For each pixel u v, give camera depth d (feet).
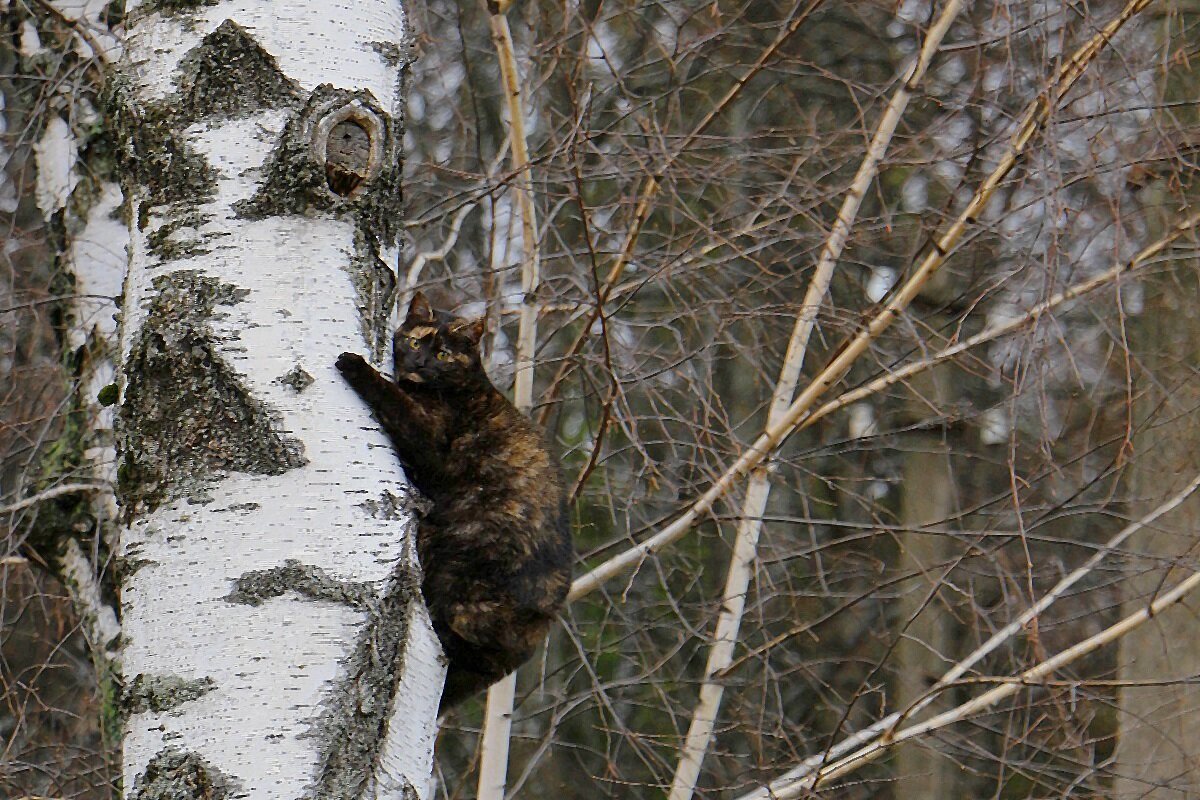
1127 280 32.63
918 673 48.65
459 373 28.81
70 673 38.93
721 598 38.68
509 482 28.27
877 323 34.86
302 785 17.31
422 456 27.45
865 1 39.11
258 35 19.57
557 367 44.27
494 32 34.14
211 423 18.54
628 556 35.35
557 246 42.57
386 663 18.44
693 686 49.96
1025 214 36.94
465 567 27.50
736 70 48.11
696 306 36.52
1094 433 41.75
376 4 20.66
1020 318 33.19
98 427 30.76
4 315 31.76
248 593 17.92
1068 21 32.35
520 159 35.14
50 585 35.78
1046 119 30.94
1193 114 40.14
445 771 51.67
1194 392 39.70
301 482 18.49
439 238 43.47
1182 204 34.32
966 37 40.29
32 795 30.86
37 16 34.24
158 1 19.94
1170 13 37.27
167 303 18.92
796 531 51.29
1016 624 33.81
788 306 34.53
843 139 42.83
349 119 19.70
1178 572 41.16
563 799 53.83
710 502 35.09
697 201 42.27
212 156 19.31
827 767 34.73
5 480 33.78
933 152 38.01
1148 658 42.19
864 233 38.11
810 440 53.36
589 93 35.73
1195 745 40.86
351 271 19.62
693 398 37.14
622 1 44.06
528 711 52.85
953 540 48.85
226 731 17.39
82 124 32.24
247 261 19.08
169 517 18.28
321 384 19.02
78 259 32.01
